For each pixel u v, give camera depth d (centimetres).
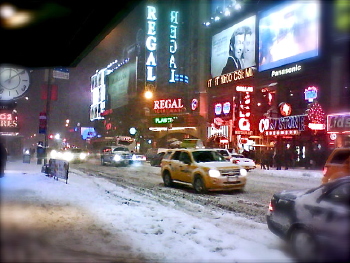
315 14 3400
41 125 2377
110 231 773
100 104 11262
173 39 6912
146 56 7425
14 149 4419
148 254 631
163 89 7325
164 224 862
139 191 1560
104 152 3591
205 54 6200
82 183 1766
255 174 2581
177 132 6347
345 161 1291
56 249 618
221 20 4962
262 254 651
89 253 613
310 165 3080
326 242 574
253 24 4444
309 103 3412
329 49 3247
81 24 722
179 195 1456
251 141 4084
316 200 625
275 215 707
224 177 1473
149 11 7475
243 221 963
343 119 2858
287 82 3800
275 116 3700
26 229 740
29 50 795
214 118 4900
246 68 4353
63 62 888
